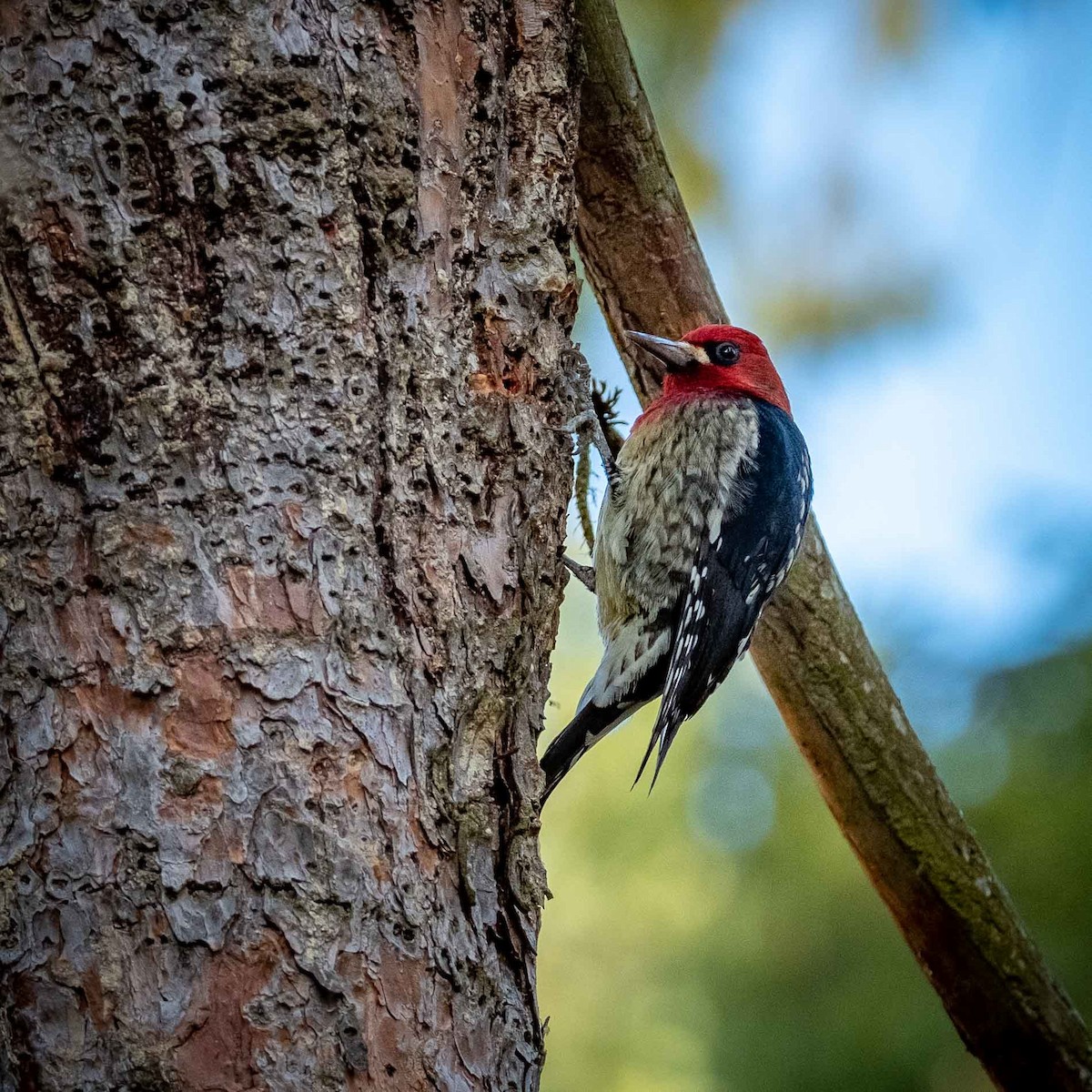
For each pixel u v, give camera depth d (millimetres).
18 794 4832
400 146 5570
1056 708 11039
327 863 4898
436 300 5711
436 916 5184
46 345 5066
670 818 11258
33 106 5133
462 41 5969
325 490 5188
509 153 6301
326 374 5250
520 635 5848
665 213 7902
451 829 5352
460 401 5762
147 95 5145
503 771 5699
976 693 11328
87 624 4945
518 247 6176
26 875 4754
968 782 11000
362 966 4891
